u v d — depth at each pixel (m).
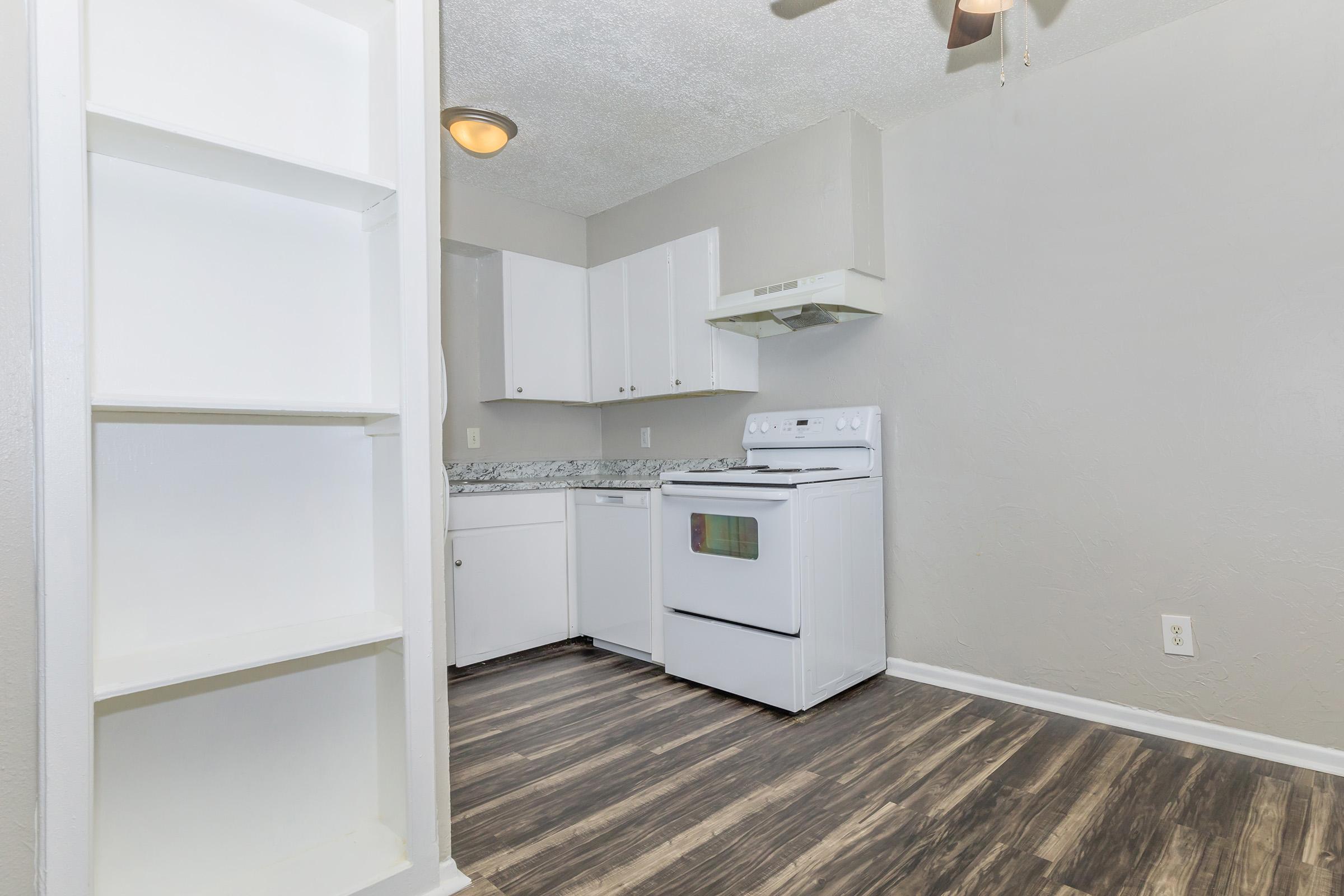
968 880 1.48
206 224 1.38
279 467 1.48
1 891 1.04
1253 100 2.04
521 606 3.24
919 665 2.78
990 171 2.55
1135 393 2.25
